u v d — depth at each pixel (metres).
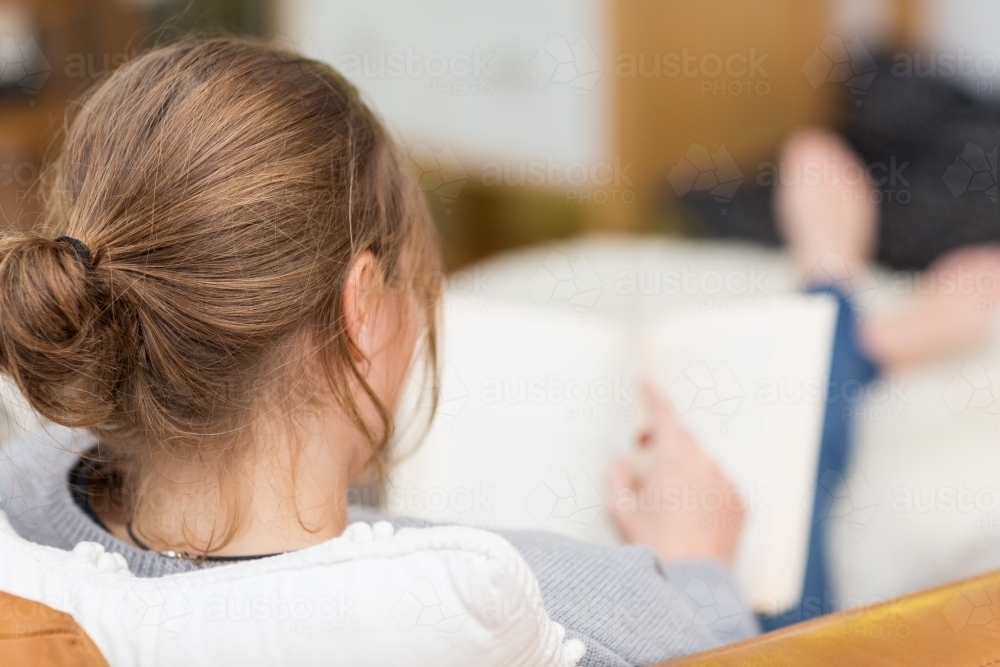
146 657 0.37
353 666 0.35
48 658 0.35
